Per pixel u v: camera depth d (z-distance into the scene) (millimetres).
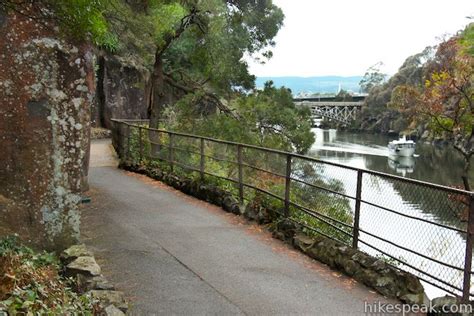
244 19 22250
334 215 6520
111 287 4406
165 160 11836
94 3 3922
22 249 4602
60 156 5129
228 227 7391
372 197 5777
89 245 6242
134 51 18625
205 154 10219
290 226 6746
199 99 20656
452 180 32125
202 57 20062
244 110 19797
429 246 5309
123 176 12156
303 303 4652
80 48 5082
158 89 17297
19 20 4781
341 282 5270
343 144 59375
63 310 3381
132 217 7840
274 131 19969
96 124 25266
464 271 4309
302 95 95875
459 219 5020
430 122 21266
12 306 3033
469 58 19391
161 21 10258
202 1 14688
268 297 4770
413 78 49781
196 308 4438
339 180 6594
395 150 42156
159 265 5590
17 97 4871
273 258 6000
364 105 77062
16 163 4938
